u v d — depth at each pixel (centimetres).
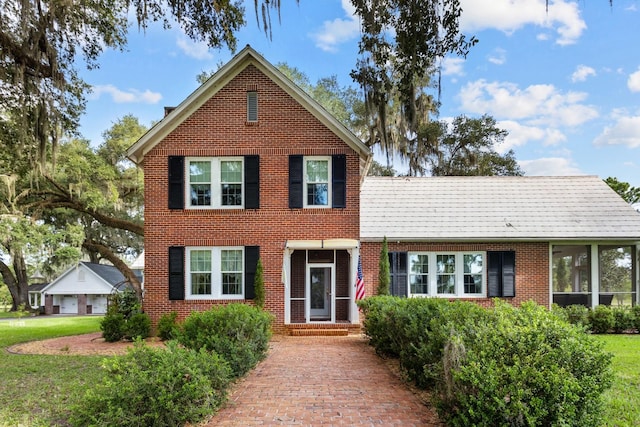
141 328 1495
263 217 1606
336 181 1616
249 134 1623
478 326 623
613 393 731
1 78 1124
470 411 479
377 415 640
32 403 739
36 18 1122
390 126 1925
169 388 567
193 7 1104
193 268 1608
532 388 478
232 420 622
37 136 1284
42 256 2655
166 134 1622
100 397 535
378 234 1791
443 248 1800
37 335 1812
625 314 1634
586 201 1989
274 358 1106
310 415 643
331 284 1703
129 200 2742
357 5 909
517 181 2155
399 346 919
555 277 2975
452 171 3619
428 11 841
